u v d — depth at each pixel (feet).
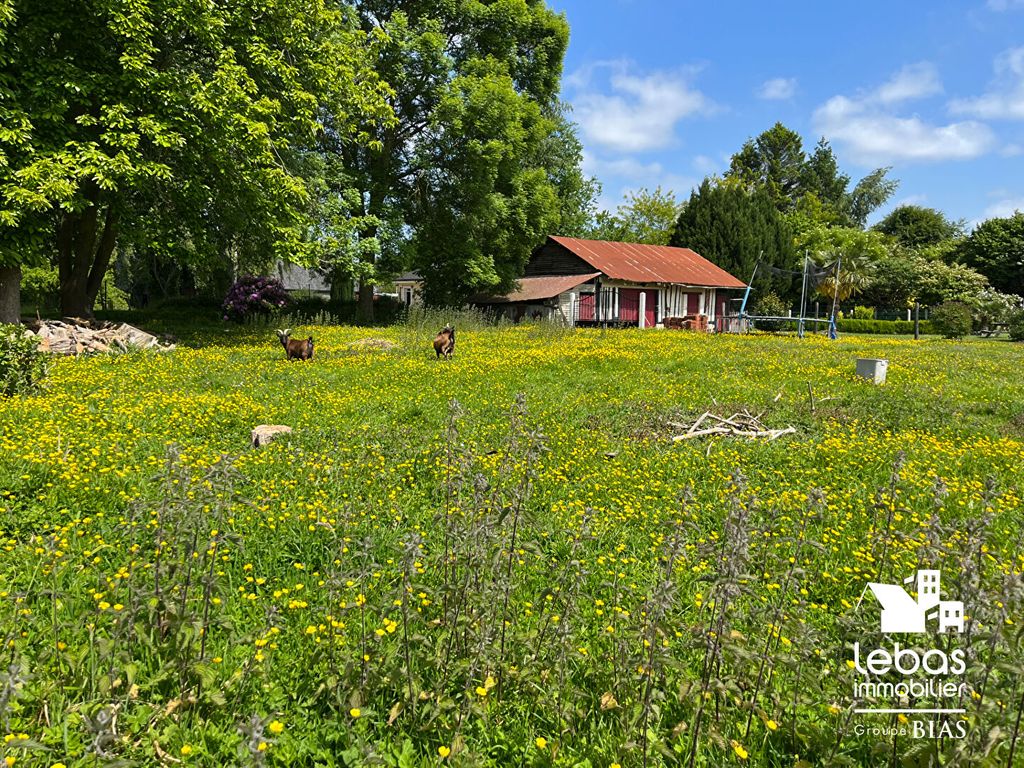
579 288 120.47
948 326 119.14
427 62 99.81
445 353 58.34
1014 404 39.40
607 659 11.21
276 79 65.72
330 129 97.14
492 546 12.14
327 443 26.89
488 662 10.44
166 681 10.43
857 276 171.22
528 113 106.52
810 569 16.05
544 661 11.10
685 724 9.36
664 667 10.19
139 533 15.43
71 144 50.57
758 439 30.76
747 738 9.93
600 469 25.00
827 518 19.25
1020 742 8.73
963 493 22.15
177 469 12.59
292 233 65.26
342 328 88.17
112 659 10.19
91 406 31.45
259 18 63.72
